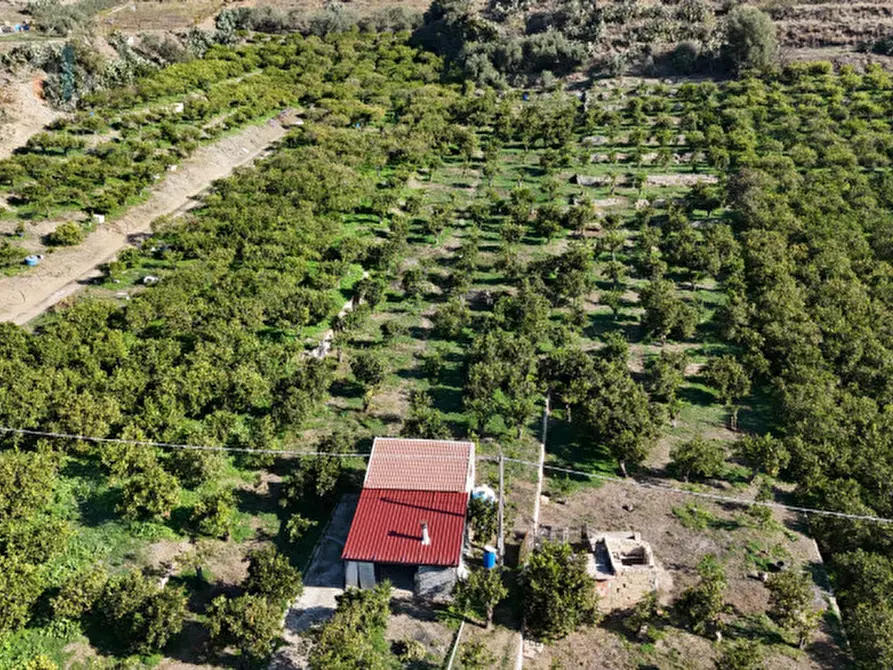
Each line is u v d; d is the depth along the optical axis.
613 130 116.62
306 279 76.75
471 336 71.12
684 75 136.00
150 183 94.50
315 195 92.44
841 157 102.31
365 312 71.31
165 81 122.38
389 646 41.62
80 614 41.50
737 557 49.22
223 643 40.09
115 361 60.44
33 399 52.75
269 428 54.34
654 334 72.06
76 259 78.69
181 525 48.38
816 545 50.81
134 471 50.16
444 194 102.50
